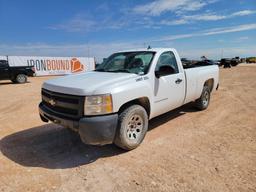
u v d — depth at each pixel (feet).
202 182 9.36
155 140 13.92
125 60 15.42
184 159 11.37
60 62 96.63
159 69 13.83
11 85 49.70
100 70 15.96
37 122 18.25
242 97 27.78
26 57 86.07
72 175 10.16
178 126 16.56
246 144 13.07
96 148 12.96
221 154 11.84
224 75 67.26
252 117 18.58
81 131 10.60
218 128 16.01
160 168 10.55
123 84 11.75
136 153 12.21
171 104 15.65
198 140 13.83
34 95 33.50
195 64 24.70
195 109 21.21
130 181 9.58
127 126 11.89
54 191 9.00
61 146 13.35
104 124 10.68
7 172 10.42
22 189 9.12
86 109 10.62
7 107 24.80
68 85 11.61
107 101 10.83
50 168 10.81
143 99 13.12
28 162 11.41
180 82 16.06
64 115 11.37
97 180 9.73
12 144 13.70
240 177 9.68
